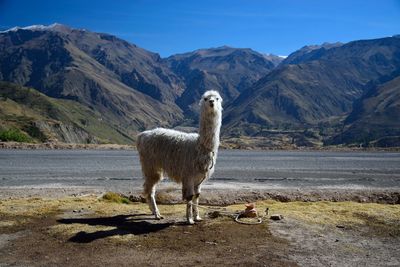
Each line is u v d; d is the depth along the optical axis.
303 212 11.66
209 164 10.05
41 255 8.04
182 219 10.81
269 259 7.81
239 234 9.38
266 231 9.62
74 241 8.87
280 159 38.34
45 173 23.42
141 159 11.05
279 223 10.32
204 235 9.31
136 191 16.55
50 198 14.48
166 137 10.53
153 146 10.70
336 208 12.39
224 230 9.69
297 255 8.05
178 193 15.41
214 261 7.70
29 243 8.74
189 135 10.37
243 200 15.12
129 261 7.71
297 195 16.12
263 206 12.88
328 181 22.41
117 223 10.37
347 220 10.80
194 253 8.15
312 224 10.32
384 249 8.54
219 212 11.37
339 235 9.48
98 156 37.78
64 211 11.80
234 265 7.50
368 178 24.30
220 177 22.58
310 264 7.59
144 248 8.45
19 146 49.88
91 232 9.51
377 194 16.42
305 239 9.09
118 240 8.94
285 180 22.25
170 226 10.06
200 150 9.96
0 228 9.83
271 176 23.88
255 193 16.03
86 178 21.41
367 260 7.86
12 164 28.41
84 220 10.67
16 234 9.38
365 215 11.40
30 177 21.59
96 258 7.88
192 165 10.00
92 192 16.31
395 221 10.82
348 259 7.89
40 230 9.69
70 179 20.95
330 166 31.88
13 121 143.00
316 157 42.97
